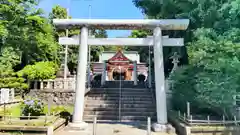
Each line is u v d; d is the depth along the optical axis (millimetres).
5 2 17359
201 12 11148
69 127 9742
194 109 11297
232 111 9375
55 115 10336
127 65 26234
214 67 8461
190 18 11930
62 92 17250
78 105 10047
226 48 8180
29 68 17906
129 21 10391
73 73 27875
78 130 9625
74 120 9945
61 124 10023
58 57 24797
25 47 19250
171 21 10359
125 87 17844
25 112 9680
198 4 11422
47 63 19578
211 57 8812
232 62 8016
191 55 9578
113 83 21094
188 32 13086
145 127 10594
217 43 8648
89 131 9609
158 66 10219
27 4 17906
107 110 13266
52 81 18125
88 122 11898
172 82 13297
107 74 28547
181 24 10352
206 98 9109
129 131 9703
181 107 12055
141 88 16828
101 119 12586
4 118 9336
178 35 14773
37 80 18188
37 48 20109
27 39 18531
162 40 10641
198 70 10195
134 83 20531
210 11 10656
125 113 12914
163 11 14000
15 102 13922
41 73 17766
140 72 30906
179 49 14789
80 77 10211
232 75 8289
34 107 9734
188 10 12266
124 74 30547
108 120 12391
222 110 9969
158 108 9992
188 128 8453
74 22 10414
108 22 10414
